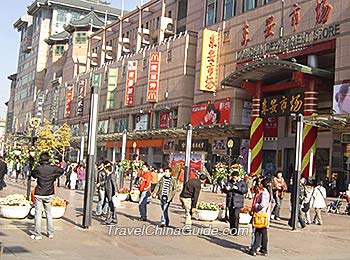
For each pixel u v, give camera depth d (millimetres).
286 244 13367
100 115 72188
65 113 84250
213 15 48906
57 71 97125
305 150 34594
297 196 16938
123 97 65688
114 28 77750
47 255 9578
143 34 67000
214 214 16922
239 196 14250
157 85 56750
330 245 13734
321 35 34719
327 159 37406
